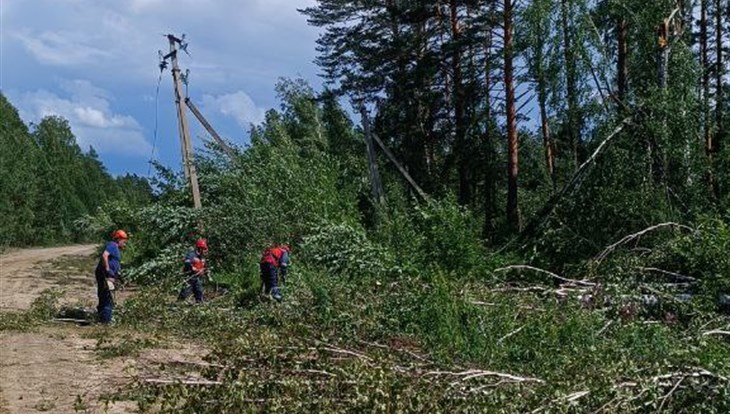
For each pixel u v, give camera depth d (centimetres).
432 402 550
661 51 1563
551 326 835
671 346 761
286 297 1143
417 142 2972
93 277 2466
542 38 1769
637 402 575
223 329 1078
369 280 1047
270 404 573
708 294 999
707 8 2384
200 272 1529
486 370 696
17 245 5606
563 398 553
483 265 1366
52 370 858
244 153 2033
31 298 1769
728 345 736
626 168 1466
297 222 1778
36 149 6519
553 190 2111
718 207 1392
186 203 2067
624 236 1388
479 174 2845
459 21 2592
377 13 3098
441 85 2944
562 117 1767
